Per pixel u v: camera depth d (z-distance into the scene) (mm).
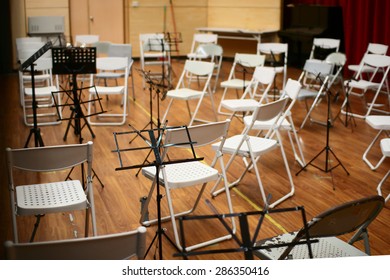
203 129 3604
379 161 5238
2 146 5641
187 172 3682
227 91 8602
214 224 3889
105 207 4121
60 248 2094
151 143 3186
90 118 6758
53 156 3127
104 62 6516
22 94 6469
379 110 7195
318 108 7410
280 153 5480
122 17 11164
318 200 4324
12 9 9805
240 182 4691
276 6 10664
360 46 9203
